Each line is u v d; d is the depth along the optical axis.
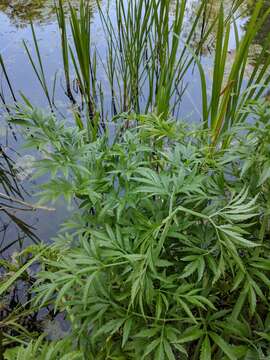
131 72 2.79
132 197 1.17
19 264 1.92
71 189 1.16
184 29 3.89
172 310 1.18
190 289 1.22
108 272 1.21
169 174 1.23
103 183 1.21
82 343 1.29
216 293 1.32
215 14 4.09
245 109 1.28
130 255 1.06
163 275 1.15
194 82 3.29
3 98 3.18
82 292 1.26
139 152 1.31
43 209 2.28
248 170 1.29
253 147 1.22
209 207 1.21
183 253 1.25
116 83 3.38
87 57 2.76
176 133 1.40
